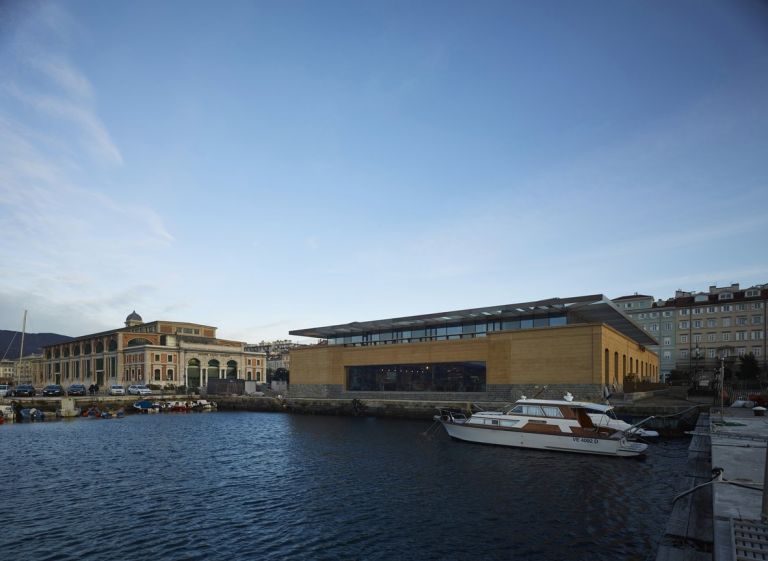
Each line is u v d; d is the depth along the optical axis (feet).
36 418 189.88
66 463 93.66
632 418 123.44
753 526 27.37
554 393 141.59
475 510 59.26
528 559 44.62
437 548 47.73
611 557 44.47
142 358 345.92
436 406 161.89
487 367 158.10
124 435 139.33
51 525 55.62
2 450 110.73
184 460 96.17
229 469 86.48
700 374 221.05
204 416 208.64
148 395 252.21
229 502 64.49
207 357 377.50
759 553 24.07
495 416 107.45
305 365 218.59
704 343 313.73
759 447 60.44
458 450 101.50
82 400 221.46
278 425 162.09
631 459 89.10
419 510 59.62
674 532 34.88
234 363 397.60
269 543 49.80
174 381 355.36
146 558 46.47
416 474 79.36
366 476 78.54
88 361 404.77
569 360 140.56
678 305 326.65
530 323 159.74
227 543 49.96
